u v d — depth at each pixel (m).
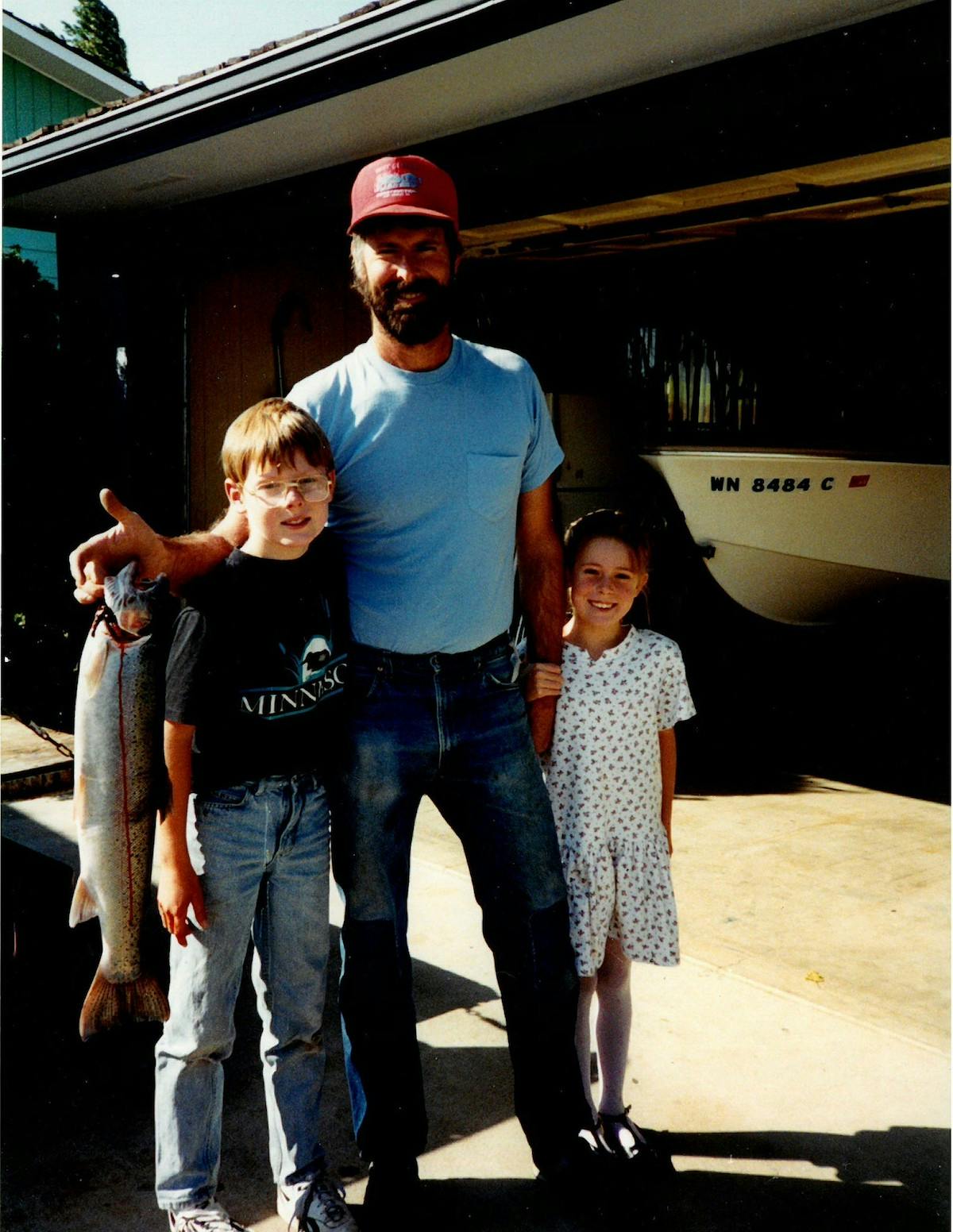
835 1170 2.38
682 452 6.69
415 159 2.14
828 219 6.56
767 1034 2.96
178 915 2.00
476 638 2.23
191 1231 2.05
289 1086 2.19
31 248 10.76
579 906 2.41
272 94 5.04
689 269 7.34
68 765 5.35
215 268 7.35
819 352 6.82
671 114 4.56
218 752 2.03
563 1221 2.21
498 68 4.46
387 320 2.13
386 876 2.22
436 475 2.17
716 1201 2.28
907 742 6.36
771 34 4.08
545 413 2.38
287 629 2.03
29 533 7.10
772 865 4.34
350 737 2.19
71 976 2.97
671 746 2.54
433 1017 3.06
